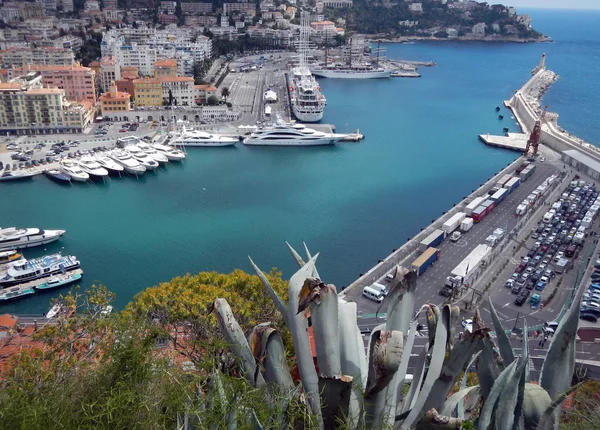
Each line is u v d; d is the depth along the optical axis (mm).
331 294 11602
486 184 112938
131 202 103125
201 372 13375
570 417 11820
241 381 11367
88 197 105500
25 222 93625
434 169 129000
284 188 112500
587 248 83250
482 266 74812
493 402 10523
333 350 11531
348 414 10594
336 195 109562
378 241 89062
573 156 128625
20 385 12320
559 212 98125
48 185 111188
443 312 12367
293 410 10594
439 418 9742
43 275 73500
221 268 78812
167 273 77062
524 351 11008
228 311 12500
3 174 111938
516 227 90000
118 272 77125
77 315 17875
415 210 103062
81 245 85250
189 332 26531
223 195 107562
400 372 12469
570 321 11648
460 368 11062
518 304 65500
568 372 11805
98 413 11328
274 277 32688
